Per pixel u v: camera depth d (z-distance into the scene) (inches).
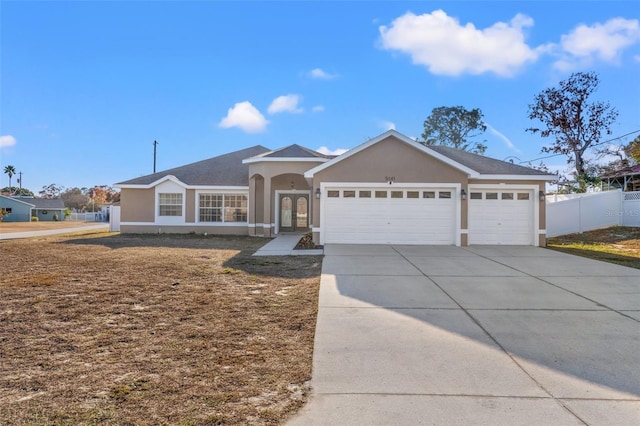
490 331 199.0
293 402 128.5
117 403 126.3
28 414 119.0
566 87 1213.7
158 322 212.7
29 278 323.3
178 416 118.7
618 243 617.3
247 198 810.2
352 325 207.9
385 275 342.3
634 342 184.2
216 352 171.5
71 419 116.4
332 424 115.4
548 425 115.3
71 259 430.9
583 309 239.1
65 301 252.7
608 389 137.9
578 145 1221.7
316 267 387.9
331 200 583.5
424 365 157.9
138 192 826.8
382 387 139.2
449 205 577.0
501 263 410.0
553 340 186.5
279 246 568.1
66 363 158.7
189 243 620.7
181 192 818.8
